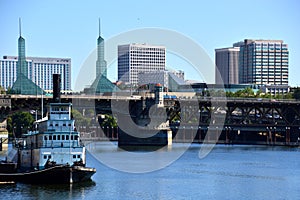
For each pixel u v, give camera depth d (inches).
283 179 7190.0
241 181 7037.4
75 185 6525.6
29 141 7180.1
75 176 6555.1
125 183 6766.7
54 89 7490.2
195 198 5989.2
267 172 7829.7
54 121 6717.5
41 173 6501.0
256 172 7834.6
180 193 6235.2
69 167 6491.1
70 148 6653.5
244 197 6058.1
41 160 6609.3
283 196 6122.1
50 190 6225.4
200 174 7618.1
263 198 6013.8
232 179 7190.0
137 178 7170.3
